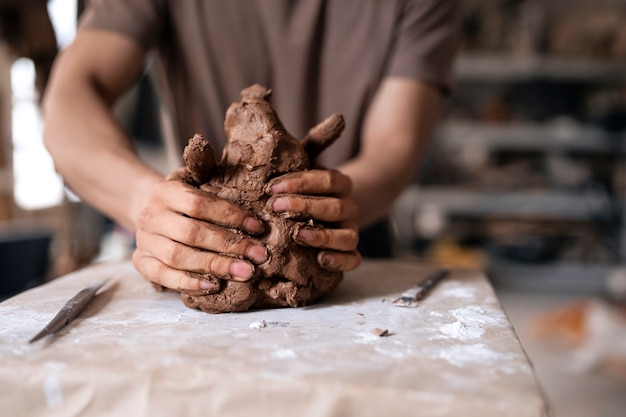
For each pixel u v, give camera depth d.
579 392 1.32
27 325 0.46
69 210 1.42
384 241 0.89
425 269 0.68
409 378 0.37
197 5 0.79
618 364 1.42
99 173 0.61
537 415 0.34
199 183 0.53
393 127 0.76
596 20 2.22
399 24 0.81
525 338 1.67
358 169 0.69
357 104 0.82
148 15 0.77
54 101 0.67
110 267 0.66
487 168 2.29
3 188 1.79
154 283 0.52
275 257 0.50
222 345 0.42
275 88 0.81
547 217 2.33
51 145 0.64
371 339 0.43
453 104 2.35
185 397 0.37
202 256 0.48
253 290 0.50
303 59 0.80
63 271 1.38
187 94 0.83
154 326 0.46
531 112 2.29
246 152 0.53
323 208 0.51
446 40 0.82
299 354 0.40
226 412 0.37
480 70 2.23
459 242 2.29
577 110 2.33
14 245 1.10
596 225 2.36
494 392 0.35
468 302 0.54
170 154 0.87
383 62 0.81
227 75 0.80
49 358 0.39
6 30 1.25
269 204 0.51
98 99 0.68
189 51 0.80
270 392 0.36
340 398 0.35
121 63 0.74
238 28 0.79
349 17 0.80
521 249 2.23
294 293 0.50
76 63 0.71
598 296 2.17
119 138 0.65
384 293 0.57
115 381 0.37
